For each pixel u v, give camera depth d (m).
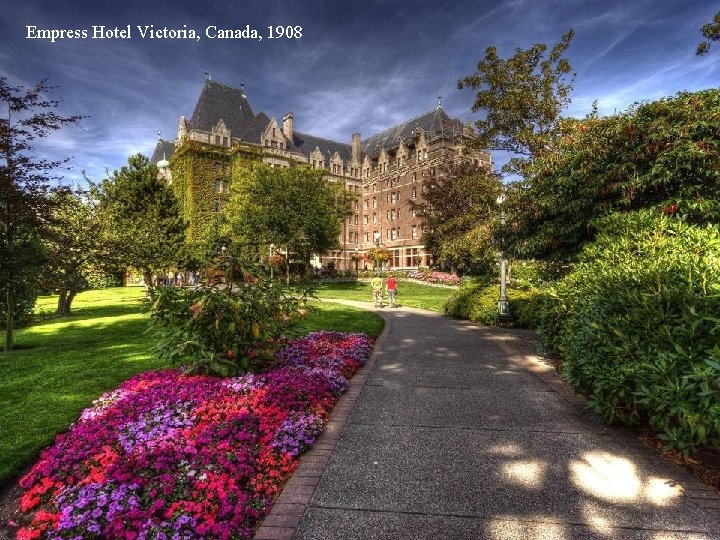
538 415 5.11
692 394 3.57
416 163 59.53
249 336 6.13
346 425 4.84
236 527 2.95
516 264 20.48
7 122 8.77
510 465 3.82
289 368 6.27
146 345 9.63
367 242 69.69
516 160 15.82
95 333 12.76
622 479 3.55
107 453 3.75
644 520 2.97
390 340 10.59
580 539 2.78
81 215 16.45
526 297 13.66
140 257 22.45
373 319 14.68
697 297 4.00
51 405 5.35
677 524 2.93
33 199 9.48
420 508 3.16
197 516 2.99
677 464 3.81
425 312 18.05
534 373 7.15
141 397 5.04
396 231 63.59
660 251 5.41
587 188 8.47
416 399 5.78
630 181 7.61
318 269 51.94
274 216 31.98
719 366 3.28
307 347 8.24
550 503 3.20
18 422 4.79
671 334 4.02
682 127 7.24
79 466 3.66
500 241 12.19
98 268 17.16
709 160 7.02
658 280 4.46
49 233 10.10
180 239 39.50
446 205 34.22
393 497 3.32
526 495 3.31
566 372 5.42
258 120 60.59
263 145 59.41
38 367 7.45
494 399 5.75
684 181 7.53
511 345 9.80
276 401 4.91
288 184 33.44
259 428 4.33
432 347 9.61
